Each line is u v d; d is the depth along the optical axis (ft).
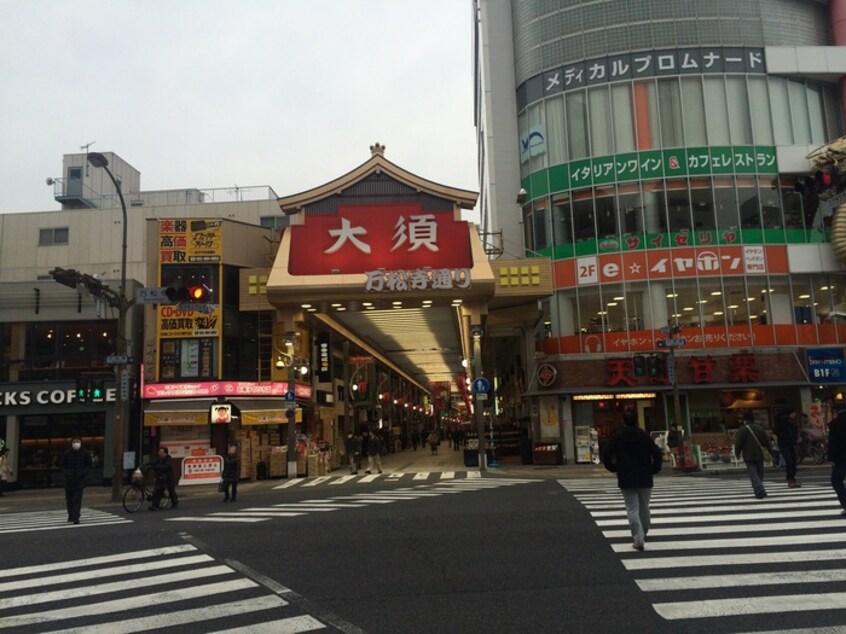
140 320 102.94
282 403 101.40
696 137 108.47
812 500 42.73
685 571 25.22
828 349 102.78
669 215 106.93
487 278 88.02
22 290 101.14
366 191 99.19
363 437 108.78
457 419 313.73
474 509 45.37
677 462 79.82
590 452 100.37
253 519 46.19
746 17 111.86
